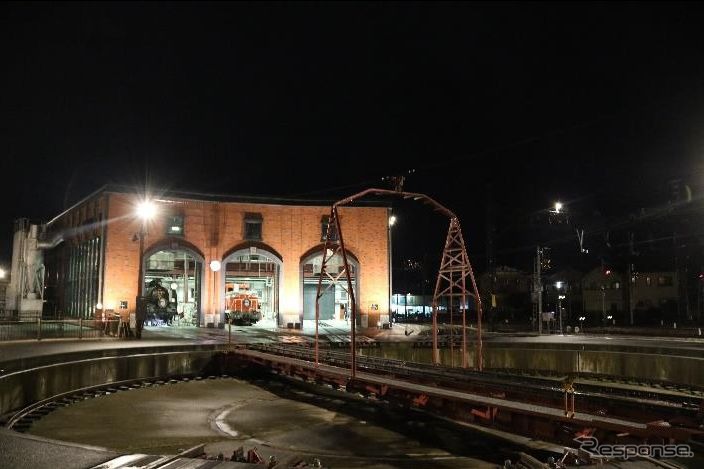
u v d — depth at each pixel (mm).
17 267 49219
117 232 46000
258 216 51250
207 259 49562
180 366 31578
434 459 15406
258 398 25391
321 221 52656
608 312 78500
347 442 17344
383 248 53344
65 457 8945
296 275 51594
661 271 75625
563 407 15422
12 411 19781
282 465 8961
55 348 28453
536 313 68625
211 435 18125
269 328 49844
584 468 8555
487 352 39688
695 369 31312
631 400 14711
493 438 17703
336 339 41781
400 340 40625
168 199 48531
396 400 19172
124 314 45500
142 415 21234
